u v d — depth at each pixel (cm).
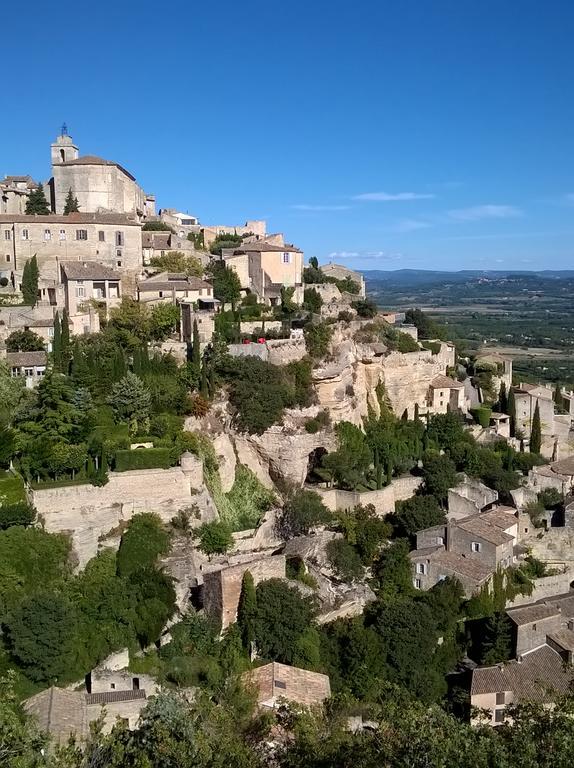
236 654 7569
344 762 4647
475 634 8944
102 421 9362
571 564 10562
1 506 7856
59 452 8356
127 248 14025
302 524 9888
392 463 11588
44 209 15200
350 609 8894
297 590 8188
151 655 7544
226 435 10538
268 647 7725
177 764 4250
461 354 17550
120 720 5438
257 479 10750
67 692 6456
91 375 9956
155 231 16412
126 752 4441
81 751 4612
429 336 17012
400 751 4403
